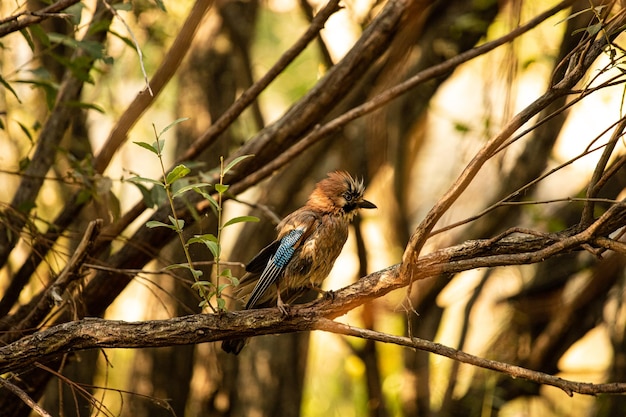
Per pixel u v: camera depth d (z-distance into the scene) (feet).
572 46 36.60
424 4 31.30
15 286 32.63
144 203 32.65
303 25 53.98
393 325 47.85
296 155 31.91
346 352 49.06
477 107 51.67
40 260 32.42
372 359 43.06
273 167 32.12
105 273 32.53
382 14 31.53
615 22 23.17
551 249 22.26
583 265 44.09
